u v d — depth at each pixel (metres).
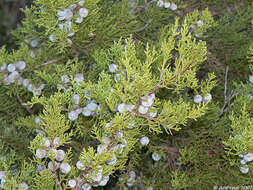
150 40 0.44
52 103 0.27
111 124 0.24
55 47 0.37
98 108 0.29
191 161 0.39
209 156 0.40
